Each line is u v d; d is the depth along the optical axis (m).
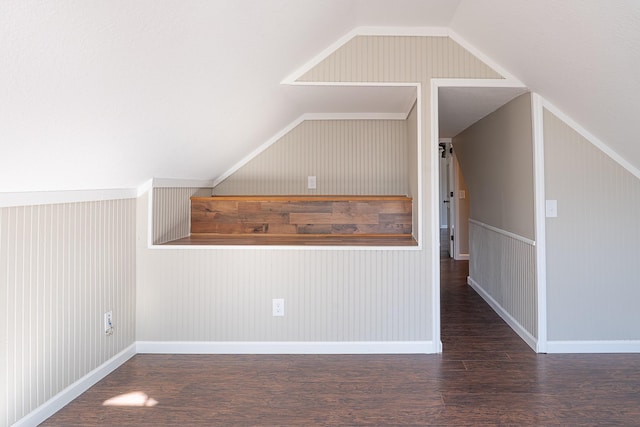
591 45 1.78
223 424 1.81
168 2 1.29
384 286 2.61
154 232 2.64
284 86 2.55
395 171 3.53
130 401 2.01
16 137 1.35
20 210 1.72
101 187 2.21
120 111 1.64
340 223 3.11
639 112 2.00
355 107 3.26
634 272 2.59
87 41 1.20
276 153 3.55
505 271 3.25
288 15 1.82
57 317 1.94
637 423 1.80
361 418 1.85
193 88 1.85
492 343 2.80
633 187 2.57
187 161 2.71
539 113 2.58
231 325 2.62
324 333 2.62
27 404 1.76
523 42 2.12
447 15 2.37
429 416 1.87
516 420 1.83
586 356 2.55
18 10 0.96
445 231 9.38
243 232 3.15
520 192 2.85
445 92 2.69
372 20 2.46
